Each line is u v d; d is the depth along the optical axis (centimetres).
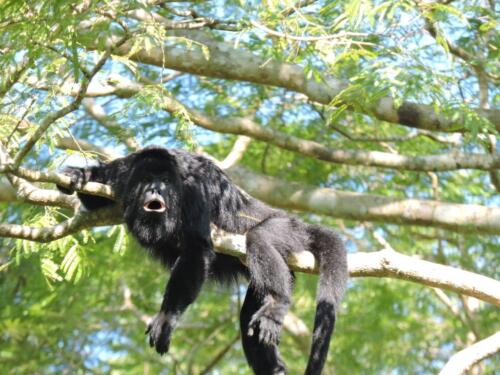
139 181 874
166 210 873
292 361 2009
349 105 1077
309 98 1248
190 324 2014
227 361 2084
